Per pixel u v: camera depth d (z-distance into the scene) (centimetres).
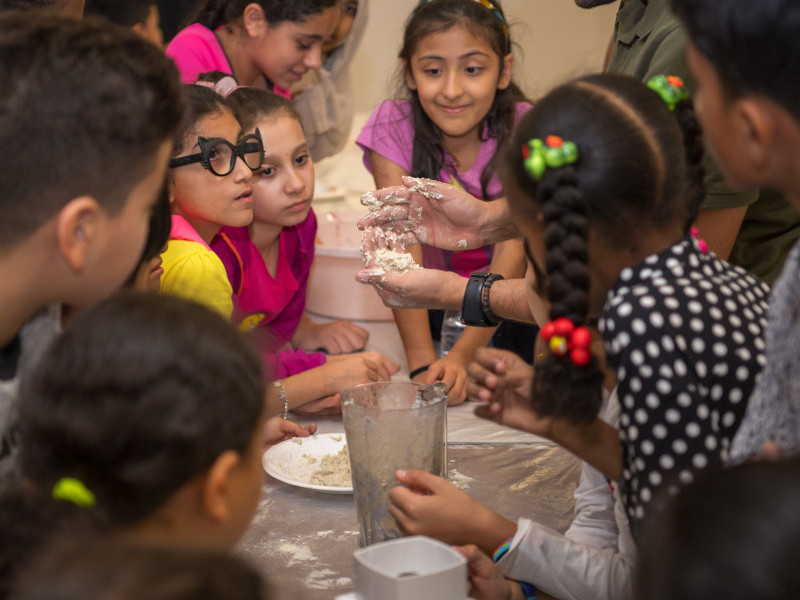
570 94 98
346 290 227
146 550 54
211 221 171
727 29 75
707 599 51
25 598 51
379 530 111
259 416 81
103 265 93
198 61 224
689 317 93
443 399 115
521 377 99
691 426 90
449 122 204
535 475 138
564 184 90
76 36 89
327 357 182
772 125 77
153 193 97
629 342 92
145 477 72
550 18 374
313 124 275
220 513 77
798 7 71
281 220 191
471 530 107
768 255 181
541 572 105
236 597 53
